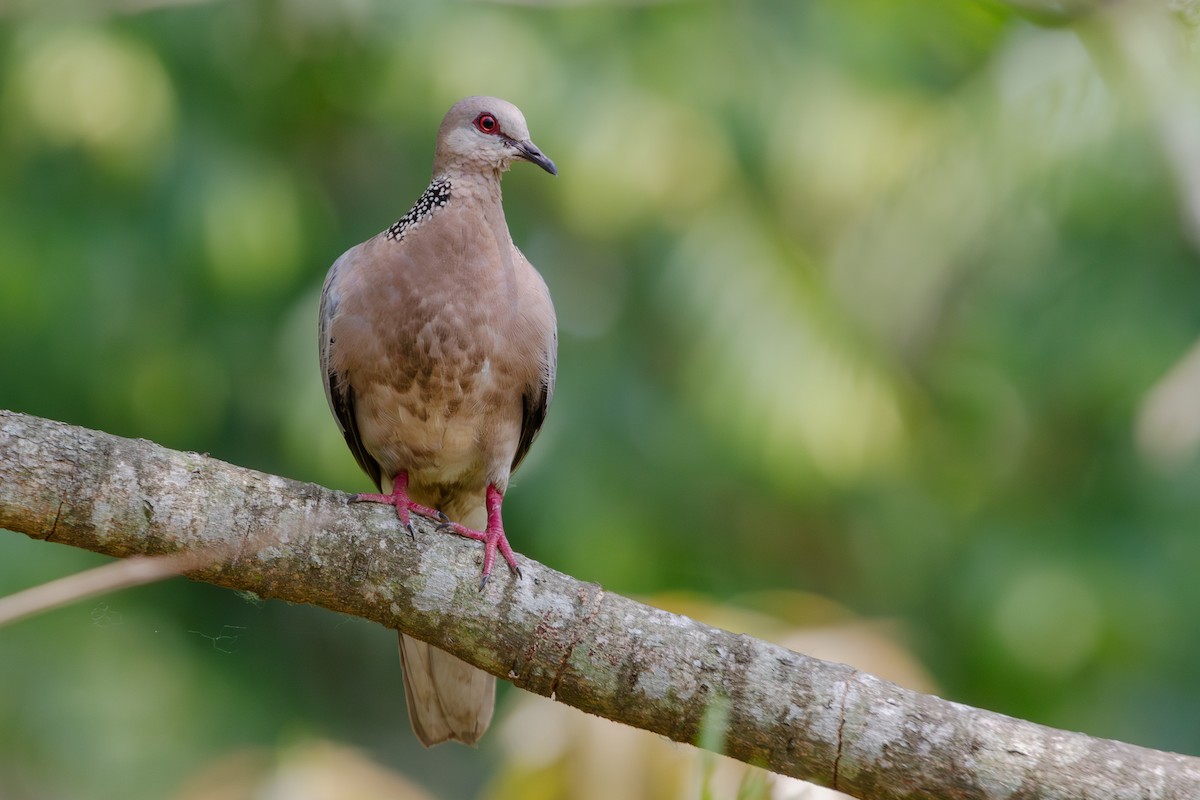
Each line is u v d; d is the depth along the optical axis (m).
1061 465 13.80
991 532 13.52
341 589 6.04
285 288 13.09
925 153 11.38
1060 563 13.11
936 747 5.75
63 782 11.76
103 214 12.50
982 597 13.23
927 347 12.95
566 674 6.02
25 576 11.64
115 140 11.88
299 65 12.90
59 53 11.70
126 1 9.27
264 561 5.93
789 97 12.73
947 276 12.27
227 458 13.54
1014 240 12.27
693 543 13.44
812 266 12.54
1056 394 13.34
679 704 5.94
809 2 13.09
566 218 12.95
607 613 6.04
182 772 12.12
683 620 6.04
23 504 5.62
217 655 13.60
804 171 12.62
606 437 13.05
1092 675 12.97
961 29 9.85
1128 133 10.35
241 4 12.62
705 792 4.41
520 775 7.01
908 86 13.09
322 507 6.04
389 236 7.54
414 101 12.51
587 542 12.62
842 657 7.40
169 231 12.44
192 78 12.70
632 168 12.34
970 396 13.56
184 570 5.72
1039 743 5.74
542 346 7.52
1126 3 7.71
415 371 7.30
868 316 12.53
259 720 13.45
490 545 6.18
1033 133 10.72
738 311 12.24
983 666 13.17
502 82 12.26
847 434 12.22
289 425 12.00
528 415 7.93
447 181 7.53
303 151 13.44
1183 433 9.02
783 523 13.78
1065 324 13.02
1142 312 12.72
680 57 12.65
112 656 12.20
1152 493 13.17
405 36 12.48
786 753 5.87
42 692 11.82
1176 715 13.12
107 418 12.98
